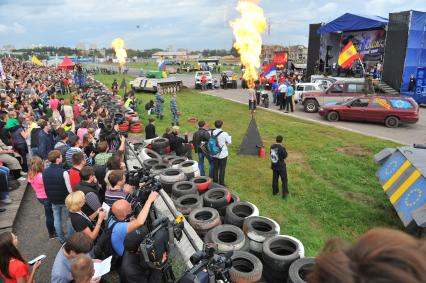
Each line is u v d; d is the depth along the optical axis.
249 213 7.16
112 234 4.32
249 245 6.11
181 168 9.18
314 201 9.29
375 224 8.10
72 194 4.90
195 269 2.95
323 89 25.42
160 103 20.62
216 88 38.56
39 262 4.12
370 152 13.45
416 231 6.32
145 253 3.40
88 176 5.66
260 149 13.07
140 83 32.75
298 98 25.58
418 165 7.32
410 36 25.70
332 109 19.69
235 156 13.29
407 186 7.22
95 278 3.90
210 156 9.72
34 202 8.82
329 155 13.13
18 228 7.51
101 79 47.47
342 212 8.69
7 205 8.25
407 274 0.72
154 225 3.64
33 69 45.75
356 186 10.27
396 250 0.77
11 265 3.79
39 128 10.52
